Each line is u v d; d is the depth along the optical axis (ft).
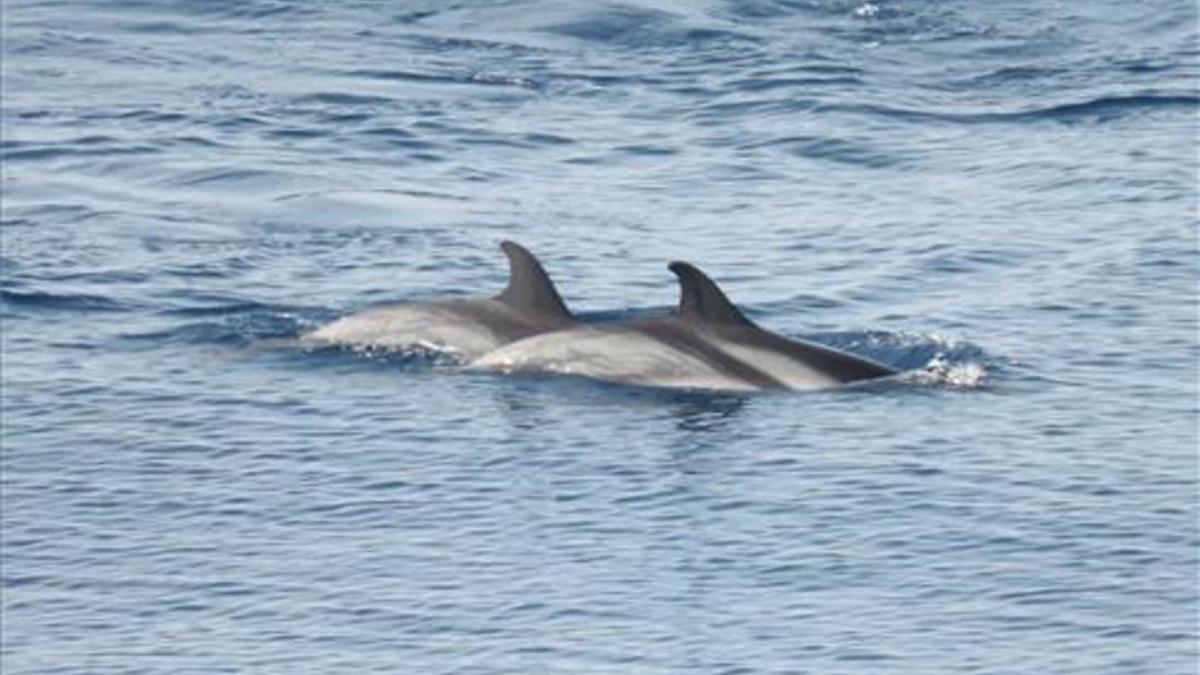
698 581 261.65
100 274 404.98
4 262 412.36
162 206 456.45
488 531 280.10
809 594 256.73
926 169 471.21
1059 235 417.49
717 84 547.08
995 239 415.64
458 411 325.42
